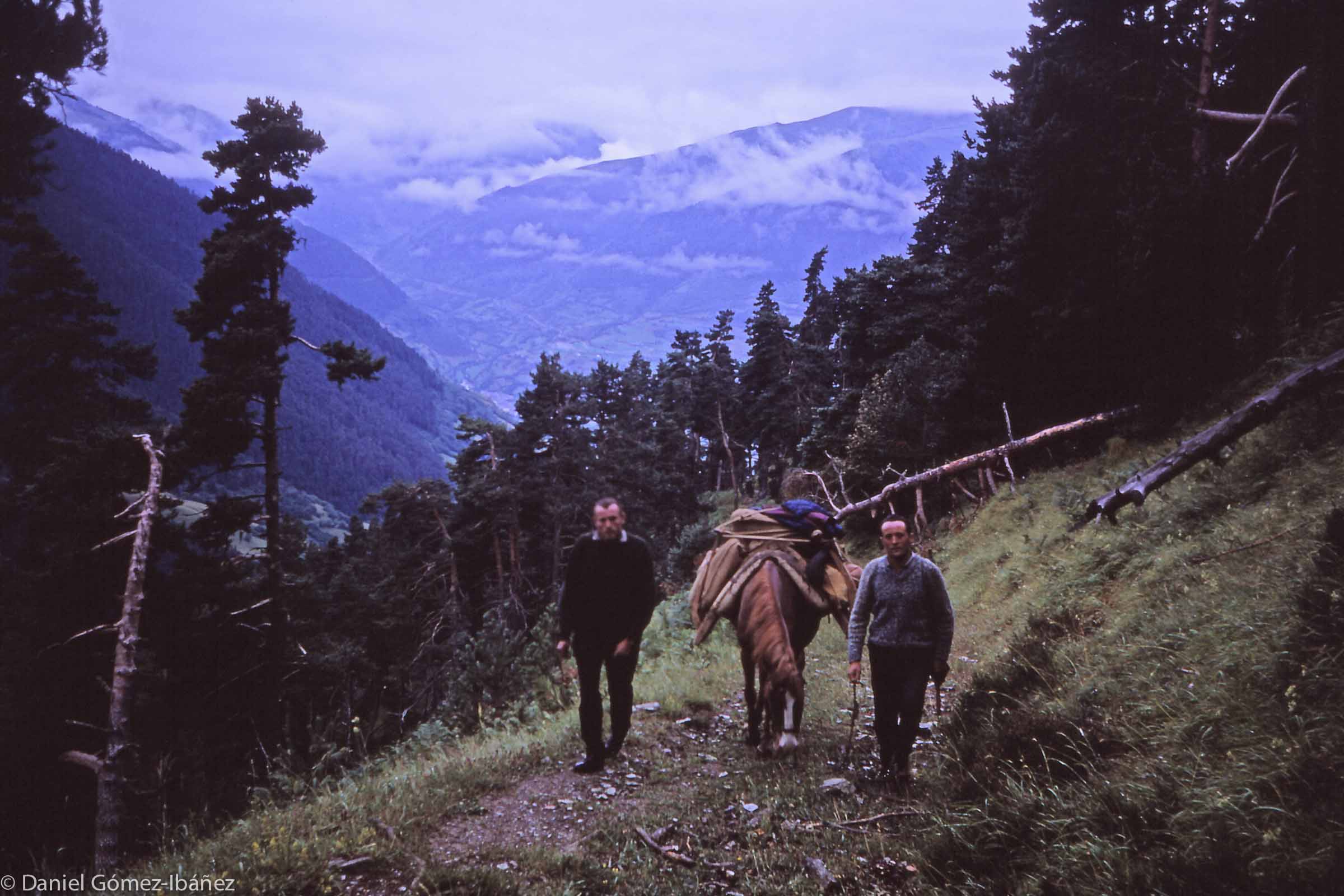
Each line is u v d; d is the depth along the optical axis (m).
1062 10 20.83
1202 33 20.00
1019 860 4.04
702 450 94.38
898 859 4.58
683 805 5.80
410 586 49.66
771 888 4.47
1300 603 4.71
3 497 27.11
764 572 6.58
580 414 55.78
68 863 15.84
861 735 7.43
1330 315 12.80
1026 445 18.58
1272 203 15.80
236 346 23.45
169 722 22.50
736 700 9.24
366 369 25.03
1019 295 18.61
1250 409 9.40
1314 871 3.06
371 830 5.13
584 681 6.57
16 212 35.28
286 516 39.03
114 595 22.50
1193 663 5.29
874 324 34.31
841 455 29.45
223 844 5.05
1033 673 6.54
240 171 24.56
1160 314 15.03
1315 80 14.38
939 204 41.97
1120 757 4.70
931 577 5.84
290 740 8.64
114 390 33.91
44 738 19.88
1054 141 18.39
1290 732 3.93
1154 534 9.10
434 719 11.39
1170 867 3.42
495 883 4.45
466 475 52.88
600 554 6.47
